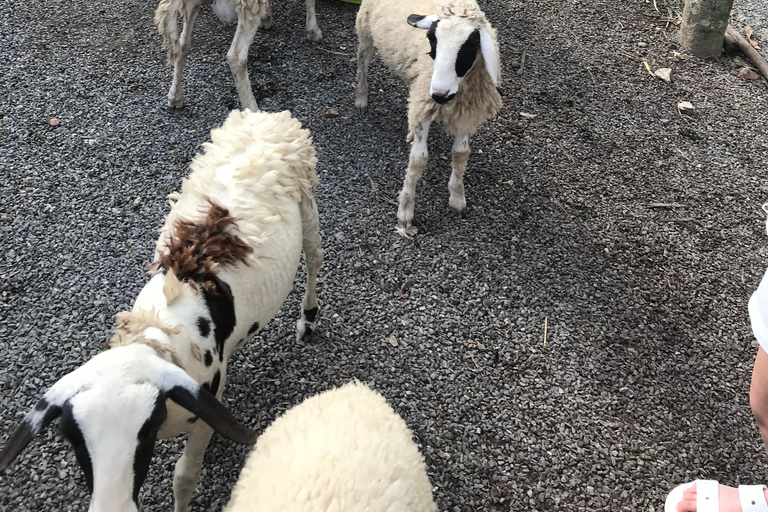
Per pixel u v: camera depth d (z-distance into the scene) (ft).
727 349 6.16
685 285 6.67
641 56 9.70
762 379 4.41
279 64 8.70
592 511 5.01
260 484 3.69
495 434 5.38
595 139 8.21
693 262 6.89
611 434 5.47
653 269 6.79
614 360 5.98
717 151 8.21
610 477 5.21
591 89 8.96
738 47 9.89
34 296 5.82
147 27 9.02
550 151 7.98
